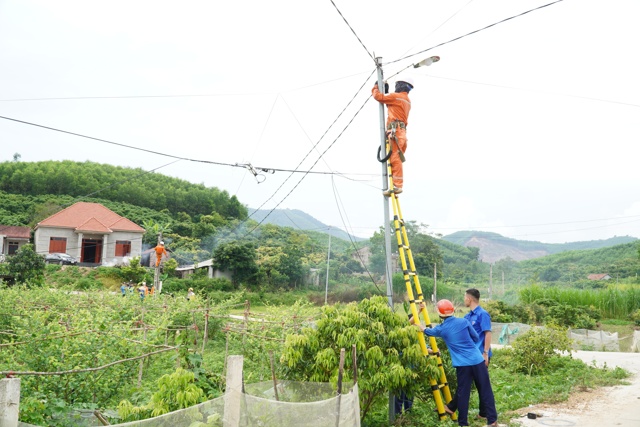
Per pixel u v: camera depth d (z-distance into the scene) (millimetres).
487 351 8883
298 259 57312
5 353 10164
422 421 8906
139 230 60906
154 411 6742
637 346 25781
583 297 39094
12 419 4844
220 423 6148
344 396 6719
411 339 8875
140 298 22719
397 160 10164
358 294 52062
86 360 9242
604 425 8656
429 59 10500
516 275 79938
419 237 58812
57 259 55219
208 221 76938
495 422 8312
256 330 15469
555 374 13148
